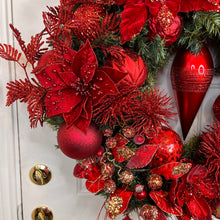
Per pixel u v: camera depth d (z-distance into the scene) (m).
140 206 1.22
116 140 1.15
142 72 1.12
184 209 1.21
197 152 1.27
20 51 1.31
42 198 1.40
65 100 1.08
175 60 1.24
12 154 1.36
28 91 1.12
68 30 1.08
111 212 1.16
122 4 1.13
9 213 1.38
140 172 1.23
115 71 1.06
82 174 1.18
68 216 1.42
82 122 1.08
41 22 1.31
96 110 1.13
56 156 1.38
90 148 1.10
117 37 1.11
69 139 1.09
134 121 1.16
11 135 1.34
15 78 1.33
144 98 1.12
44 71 1.06
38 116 1.11
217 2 1.09
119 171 1.17
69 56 1.07
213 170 1.19
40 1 1.30
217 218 1.35
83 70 1.06
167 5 1.09
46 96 1.08
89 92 1.08
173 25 1.13
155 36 1.14
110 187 1.15
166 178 1.17
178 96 1.26
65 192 1.40
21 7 1.29
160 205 1.16
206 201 1.19
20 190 1.39
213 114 1.37
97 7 1.11
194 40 1.19
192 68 1.21
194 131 1.37
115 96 1.10
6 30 1.29
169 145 1.18
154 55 1.17
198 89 1.22
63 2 1.10
